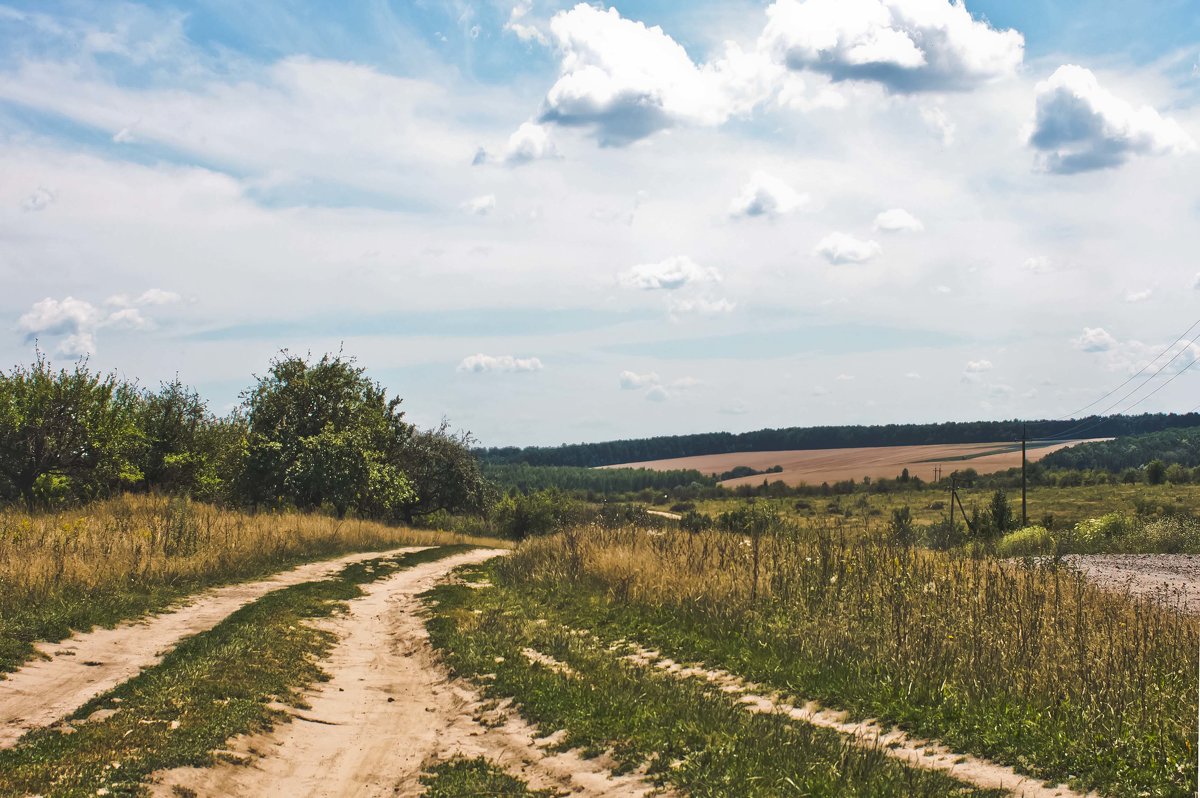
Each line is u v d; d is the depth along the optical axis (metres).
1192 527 29.03
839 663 10.45
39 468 30.50
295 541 25.27
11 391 30.22
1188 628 10.95
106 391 31.59
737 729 8.43
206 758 7.82
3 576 14.09
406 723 9.91
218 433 39.12
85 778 7.01
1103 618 11.48
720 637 12.52
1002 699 8.65
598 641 13.55
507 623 14.98
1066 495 70.94
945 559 16.50
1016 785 7.00
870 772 7.10
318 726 9.64
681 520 28.53
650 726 8.78
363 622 16.20
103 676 10.47
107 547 17.67
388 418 49.97
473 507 63.62
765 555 16.73
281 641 12.84
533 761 8.41
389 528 37.19
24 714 8.84
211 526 23.36
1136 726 7.62
